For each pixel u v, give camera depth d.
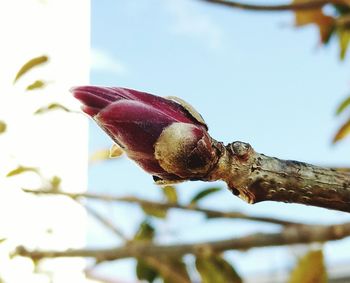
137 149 0.14
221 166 0.14
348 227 0.16
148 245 0.19
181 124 0.14
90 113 0.14
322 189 0.14
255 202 0.14
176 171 0.14
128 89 0.14
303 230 0.17
